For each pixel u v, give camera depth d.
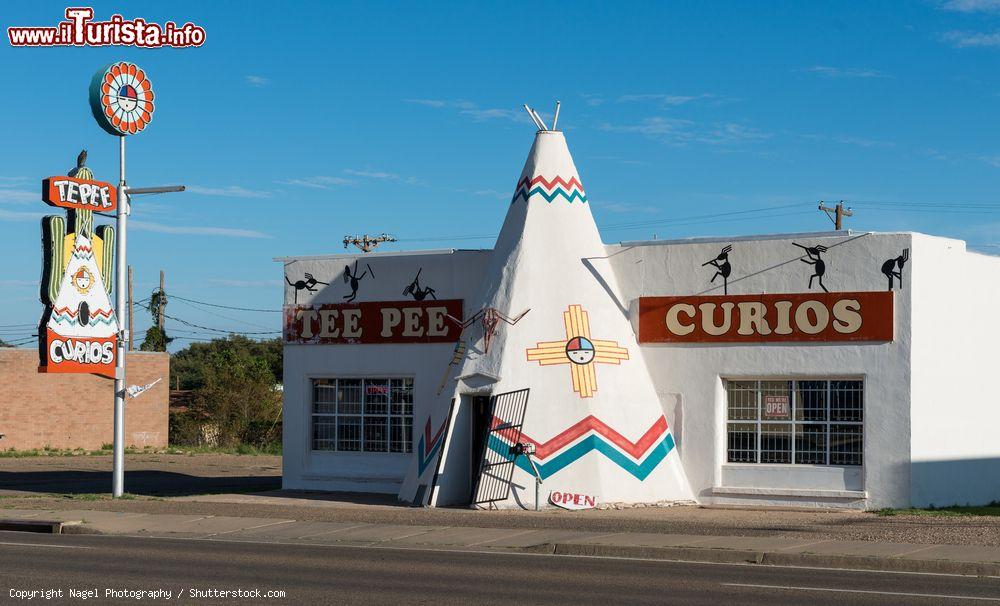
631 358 23.11
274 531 18.44
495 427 22.06
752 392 22.59
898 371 21.30
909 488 21.14
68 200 24.66
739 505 22.28
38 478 32.72
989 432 23.36
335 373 26.56
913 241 21.39
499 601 11.41
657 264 23.38
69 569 13.83
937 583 12.84
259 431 52.94
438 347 25.47
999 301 23.77
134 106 24.92
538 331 22.69
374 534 17.84
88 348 25.08
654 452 22.53
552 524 18.91
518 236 23.47
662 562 14.86
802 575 13.52
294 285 27.22
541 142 24.02
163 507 22.36
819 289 21.95
